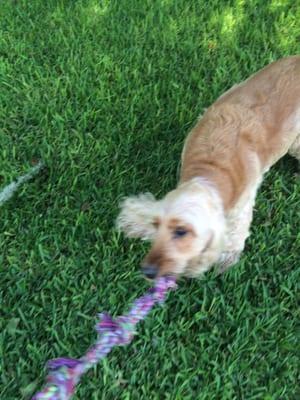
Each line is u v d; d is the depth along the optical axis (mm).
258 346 848
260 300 899
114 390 799
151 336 850
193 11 1363
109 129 1111
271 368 829
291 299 897
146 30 1314
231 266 919
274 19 1352
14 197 1014
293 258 950
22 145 1092
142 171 1054
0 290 902
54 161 1066
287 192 1037
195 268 772
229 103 916
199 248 739
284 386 806
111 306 879
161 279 758
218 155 847
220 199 790
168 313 880
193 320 867
